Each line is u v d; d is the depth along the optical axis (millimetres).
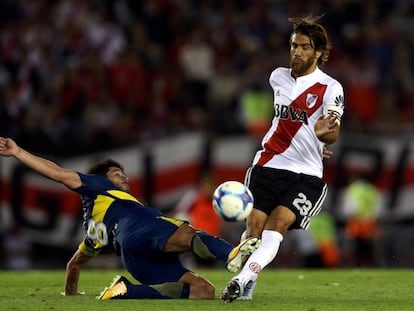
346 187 58625
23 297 27156
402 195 59562
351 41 76062
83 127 57938
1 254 53844
